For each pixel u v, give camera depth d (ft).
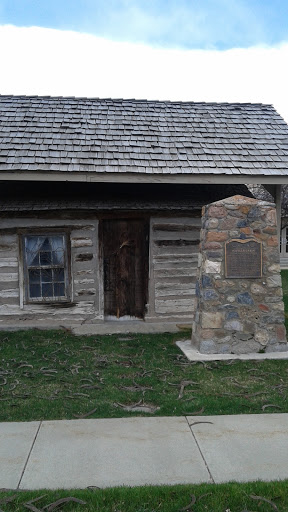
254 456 13.12
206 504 10.76
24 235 31.09
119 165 29.63
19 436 14.40
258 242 23.86
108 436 14.43
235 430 14.89
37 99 37.14
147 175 29.48
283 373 20.80
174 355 23.91
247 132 34.94
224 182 30.14
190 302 32.32
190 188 36.50
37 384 19.52
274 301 24.07
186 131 34.32
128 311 32.58
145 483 11.68
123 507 10.65
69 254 31.40
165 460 12.88
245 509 10.61
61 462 12.75
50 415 16.16
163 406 16.98
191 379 20.06
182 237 32.19
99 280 31.63
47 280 31.55
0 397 17.90
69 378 20.33
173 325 31.24
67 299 31.58
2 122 33.09
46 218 31.01
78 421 15.65
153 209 30.91
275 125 36.32
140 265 32.37
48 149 30.37
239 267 23.79
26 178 28.78
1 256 31.07
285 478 11.89
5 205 30.66
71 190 34.30
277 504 10.84
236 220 23.81
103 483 11.69
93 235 31.48
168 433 14.67
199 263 25.32
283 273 60.64
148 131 33.78
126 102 38.06
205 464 12.66
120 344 26.66
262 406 16.92
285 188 62.85
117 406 17.06
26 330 30.30
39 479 11.87
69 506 10.66
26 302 31.27
